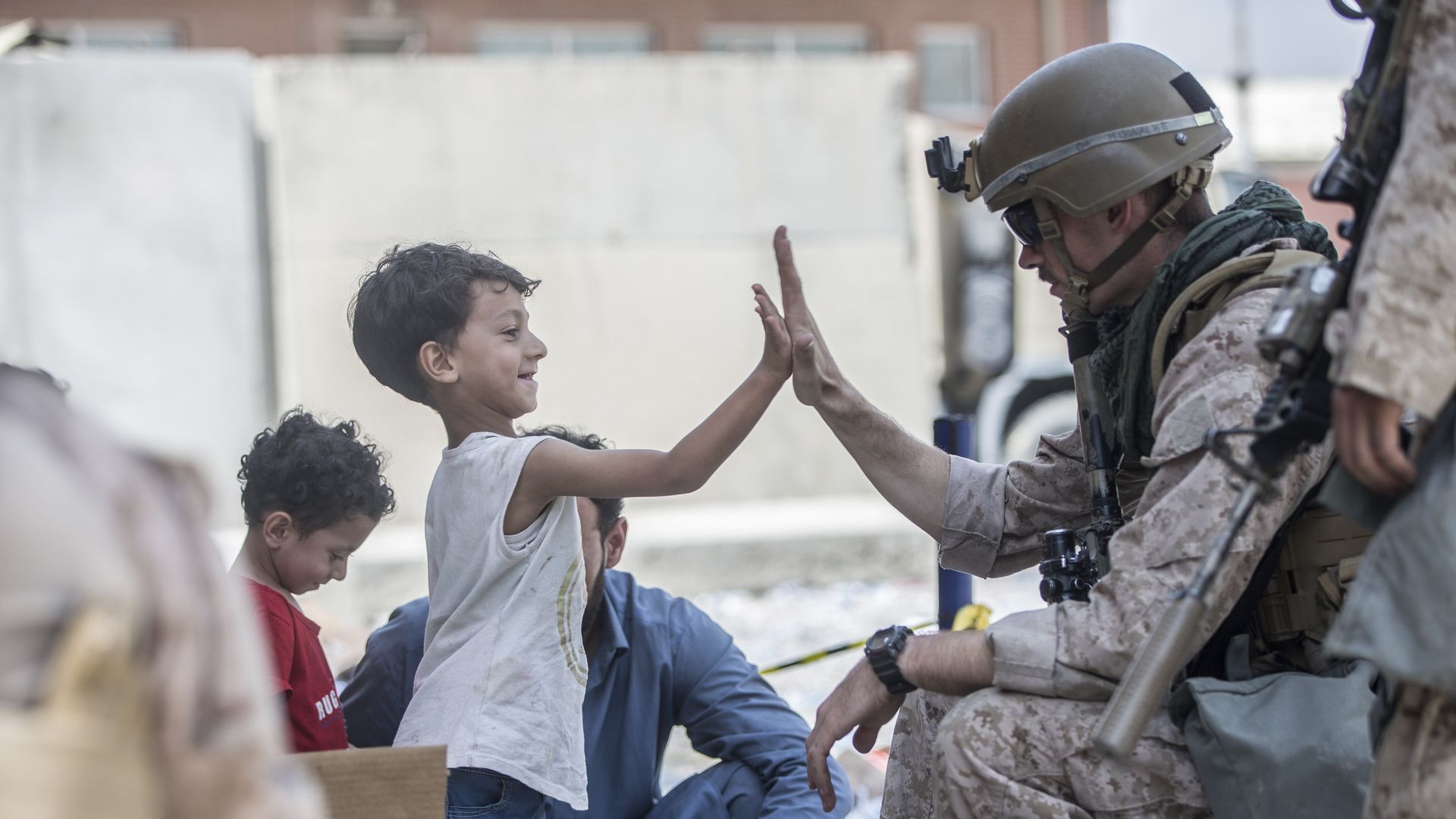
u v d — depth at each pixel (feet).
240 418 47.93
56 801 4.75
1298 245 10.47
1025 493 12.50
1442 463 7.65
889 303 52.54
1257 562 9.50
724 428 11.27
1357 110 8.32
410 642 13.93
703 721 13.83
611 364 51.60
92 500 5.17
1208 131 10.84
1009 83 81.00
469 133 51.21
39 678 4.84
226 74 48.52
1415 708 7.79
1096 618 9.62
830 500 51.26
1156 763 9.55
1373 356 7.44
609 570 14.43
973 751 9.80
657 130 52.13
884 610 38.83
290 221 50.08
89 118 47.65
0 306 47.14
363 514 12.67
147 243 47.85
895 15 80.07
